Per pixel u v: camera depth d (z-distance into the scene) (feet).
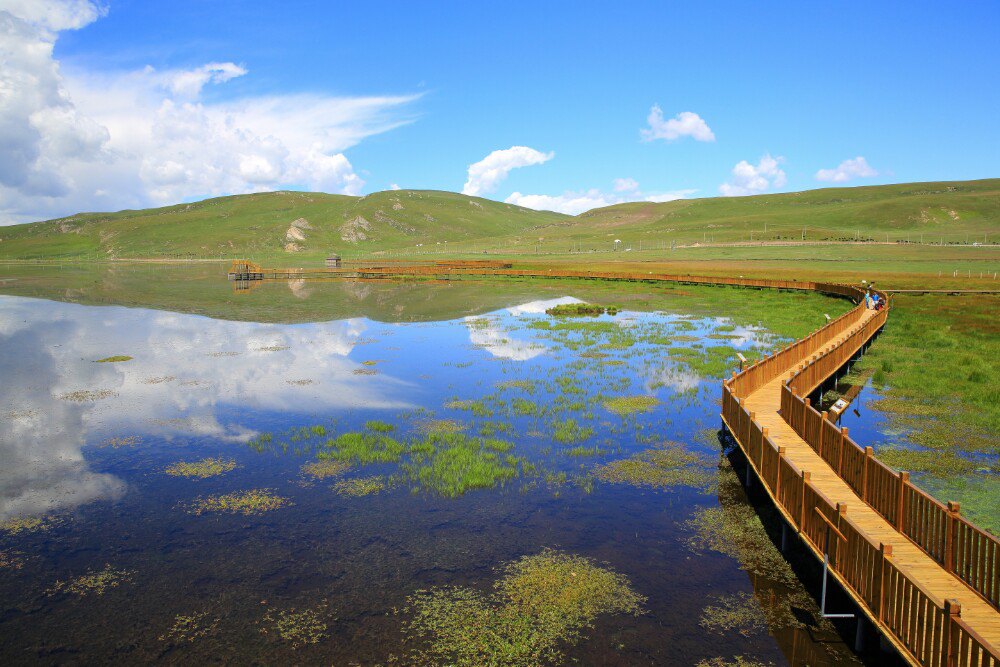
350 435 58.29
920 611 24.23
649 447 56.08
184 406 70.33
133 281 285.64
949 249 404.77
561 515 42.16
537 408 68.74
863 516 36.14
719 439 58.23
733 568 35.50
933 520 31.24
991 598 27.14
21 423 64.03
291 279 292.20
